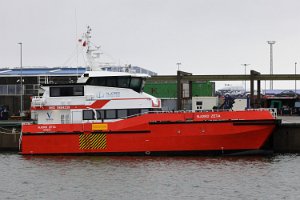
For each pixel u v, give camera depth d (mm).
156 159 55219
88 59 61312
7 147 66250
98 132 57094
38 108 59469
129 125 56500
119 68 61469
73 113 58781
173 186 44406
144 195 41875
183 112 56000
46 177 48750
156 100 58844
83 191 43531
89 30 61469
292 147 61719
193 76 87875
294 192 42406
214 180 46219
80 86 58781
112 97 58188
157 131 56000
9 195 42938
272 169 50375
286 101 105938
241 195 41625
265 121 54812
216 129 55344
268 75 86125
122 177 47781
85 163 54250
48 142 58406
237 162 53594
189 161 54125
